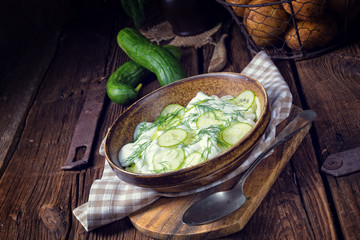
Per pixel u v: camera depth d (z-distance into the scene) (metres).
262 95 0.72
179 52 1.01
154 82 1.00
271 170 0.69
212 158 0.65
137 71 0.99
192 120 0.73
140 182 0.67
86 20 1.35
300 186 0.69
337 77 0.84
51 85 1.09
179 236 0.66
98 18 1.34
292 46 0.89
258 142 0.68
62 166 0.85
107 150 0.71
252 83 0.75
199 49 1.05
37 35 1.37
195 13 1.05
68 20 1.46
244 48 1.00
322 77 0.85
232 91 0.78
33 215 0.78
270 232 0.65
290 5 0.82
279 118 0.75
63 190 0.81
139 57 0.95
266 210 0.67
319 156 0.73
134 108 0.78
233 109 0.73
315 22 0.85
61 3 1.43
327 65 0.87
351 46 0.88
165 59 0.93
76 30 1.30
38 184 0.84
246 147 0.67
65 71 1.12
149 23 1.17
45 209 0.79
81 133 0.91
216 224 0.65
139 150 0.72
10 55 1.29
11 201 0.82
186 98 0.81
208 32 1.08
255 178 0.69
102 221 0.71
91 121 0.93
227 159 0.66
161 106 0.80
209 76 0.79
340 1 0.85
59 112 1.00
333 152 0.72
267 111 0.70
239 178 0.70
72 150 0.88
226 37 1.03
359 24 0.91
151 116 0.80
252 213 0.67
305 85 0.84
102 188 0.73
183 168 0.65
